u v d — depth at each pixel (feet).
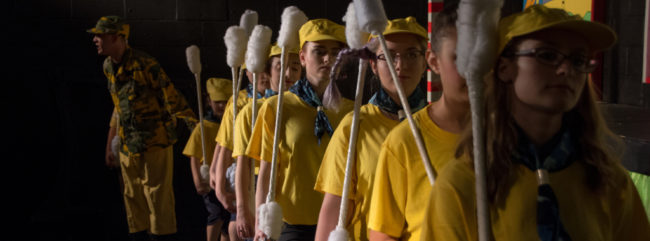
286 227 8.28
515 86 3.41
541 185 3.38
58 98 19.26
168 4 19.21
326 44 8.35
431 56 4.88
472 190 3.56
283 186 8.29
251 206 9.27
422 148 4.62
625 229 3.87
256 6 19.24
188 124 14.71
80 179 19.34
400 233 4.86
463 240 3.58
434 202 3.69
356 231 6.27
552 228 3.31
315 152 8.21
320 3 19.15
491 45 3.34
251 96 12.68
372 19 4.97
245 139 9.35
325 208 6.30
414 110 6.57
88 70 19.35
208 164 14.32
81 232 17.03
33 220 17.83
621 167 3.78
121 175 16.24
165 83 14.71
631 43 14.93
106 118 19.51
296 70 10.51
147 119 14.80
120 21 14.69
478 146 3.36
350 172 5.74
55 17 19.19
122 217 18.37
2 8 19.04
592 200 3.59
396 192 4.80
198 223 17.43
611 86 15.57
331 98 6.26
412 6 18.94
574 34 3.36
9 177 19.48
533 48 3.34
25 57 19.25
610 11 15.39
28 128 19.48
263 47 8.34
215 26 19.30
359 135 6.30
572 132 3.60
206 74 19.42
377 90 6.80
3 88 19.27
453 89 4.59
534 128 3.49
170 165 15.16
